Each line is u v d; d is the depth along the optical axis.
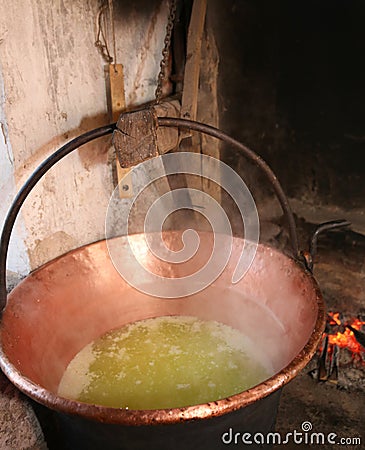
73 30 1.41
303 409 1.63
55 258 1.42
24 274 1.45
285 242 2.19
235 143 1.35
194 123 1.35
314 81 1.96
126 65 1.63
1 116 1.29
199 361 1.42
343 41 1.83
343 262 2.04
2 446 1.22
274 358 1.36
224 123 2.11
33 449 1.31
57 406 0.95
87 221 1.60
